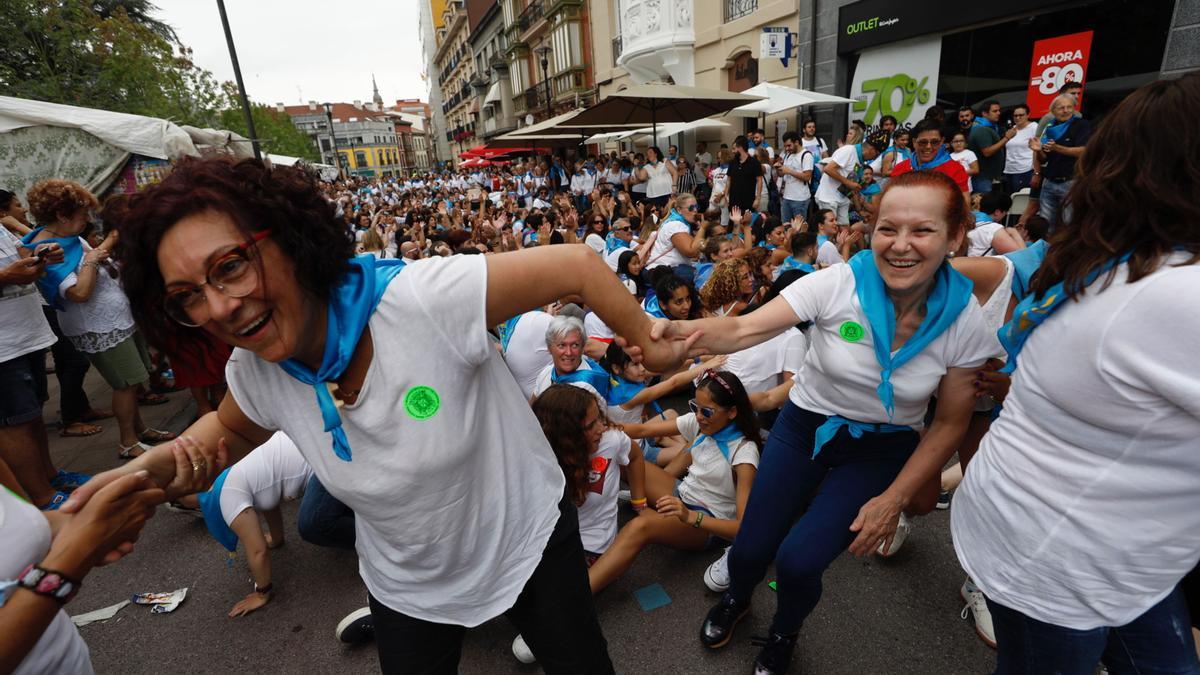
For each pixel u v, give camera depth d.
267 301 0.95
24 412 3.33
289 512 3.51
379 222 14.06
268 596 2.74
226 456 1.31
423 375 1.07
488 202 18.34
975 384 1.69
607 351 3.52
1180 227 0.93
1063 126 5.60
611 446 2.61
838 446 1.90
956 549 1.45
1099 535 1.11
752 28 12.91
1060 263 1.11
